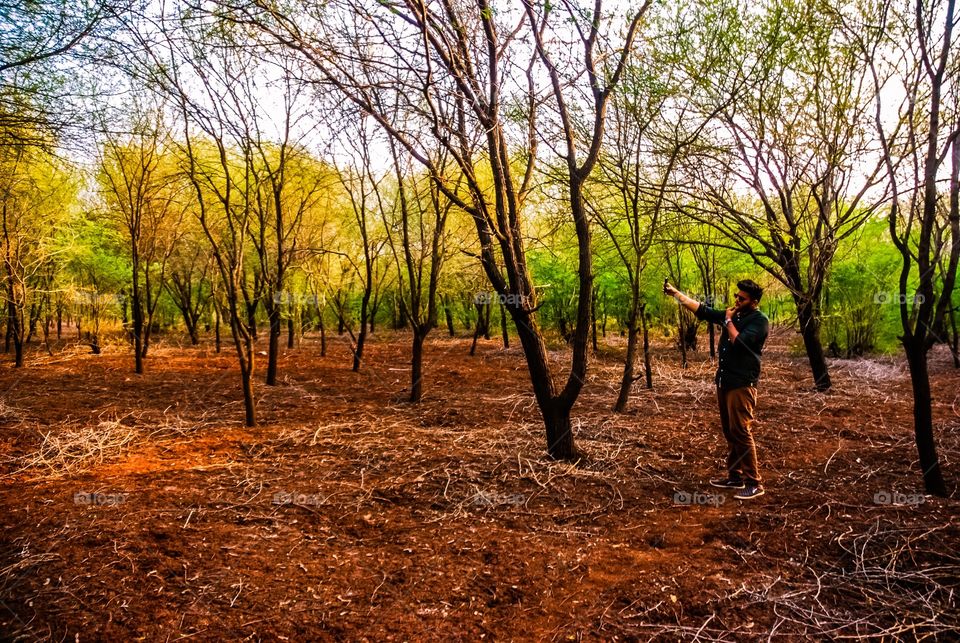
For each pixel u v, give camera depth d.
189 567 3.17
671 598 2.89
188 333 20.41
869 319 11.30
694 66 7.05
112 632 2.59
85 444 5.51
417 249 10.27
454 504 4.15
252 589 2.97
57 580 2.97
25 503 4.02
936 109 3.65
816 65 6.85
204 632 2.62
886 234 10.88
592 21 4.37
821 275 7.80
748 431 4.30
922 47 3.62
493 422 6.61
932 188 3.74
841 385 8.74
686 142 6.43
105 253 14.58
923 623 2.65
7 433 6.02
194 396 8.35
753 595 2.91
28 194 10.14
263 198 10.34
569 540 3.59
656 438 5.86
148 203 10.92
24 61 4.02
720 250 12.13
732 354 4.30
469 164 4.96
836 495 4.23
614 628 2.67
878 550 3.34
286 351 14.81
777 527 3.71
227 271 6.59
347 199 12.86
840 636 2.58
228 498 4.20
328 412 7.29
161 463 5.11
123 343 15.02
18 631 2.58
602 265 10.69
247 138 6.91
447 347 15.71
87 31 4.20
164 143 9.62
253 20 3.88
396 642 2.58
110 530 3.55
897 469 4.77
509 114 4.90
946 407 6.98
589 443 5.63
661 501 4.22
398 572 3.18
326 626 2.69
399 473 4.80
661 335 16.95
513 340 17.41
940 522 3.66
